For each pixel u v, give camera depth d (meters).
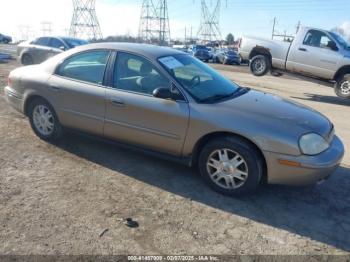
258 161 3.59
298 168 3.44
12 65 14.80
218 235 3.11
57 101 4.71
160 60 4.14
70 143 5.04
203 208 3.54
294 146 3.43
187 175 4.24
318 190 4.07
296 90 13.10
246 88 4.77
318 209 3.66
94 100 4.38
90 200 3.56
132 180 4.05
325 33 11.21
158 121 3.97
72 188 3.79
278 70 12.59
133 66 4.23
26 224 3.11
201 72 4.49
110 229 3.10
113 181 4.00
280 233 3.20
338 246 3.06
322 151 3.58
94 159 4.55
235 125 3.59
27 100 5.05
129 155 4.71
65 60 4.77
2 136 5.21
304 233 3.22
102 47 4.50
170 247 2.91
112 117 4.29
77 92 4.50
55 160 4.47
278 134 3.47
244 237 3.11
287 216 3.49
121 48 4.37
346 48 10.94
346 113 9.04
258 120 3.60
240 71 22.11
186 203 3.62
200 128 3.75
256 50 12.80
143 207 3.49
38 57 14.62
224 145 3.69
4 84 9.59
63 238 2.94
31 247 2.81
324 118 4.08
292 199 3.83
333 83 11.46
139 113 4.07
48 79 4.79
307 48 11.52
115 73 4.32
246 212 3.52
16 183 3.82
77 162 4.45
